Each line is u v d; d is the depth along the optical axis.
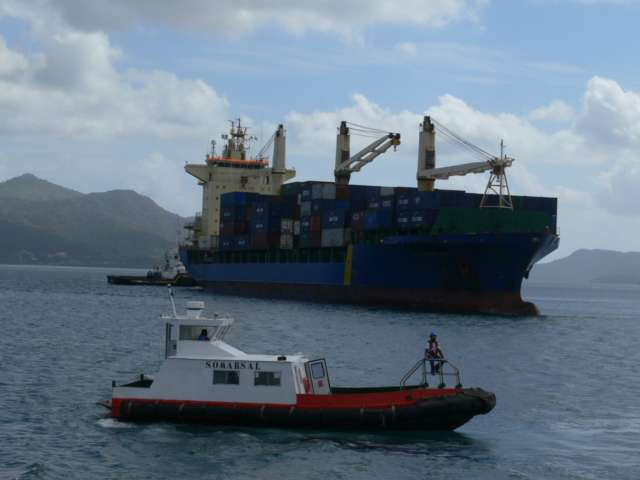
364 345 55.12
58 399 34.34
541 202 91.38
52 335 60.44
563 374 45.84
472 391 29.09
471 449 27.47
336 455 26.30
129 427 29.17
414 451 26.95
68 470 24.52
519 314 88.38
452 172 93.38
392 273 93.62
